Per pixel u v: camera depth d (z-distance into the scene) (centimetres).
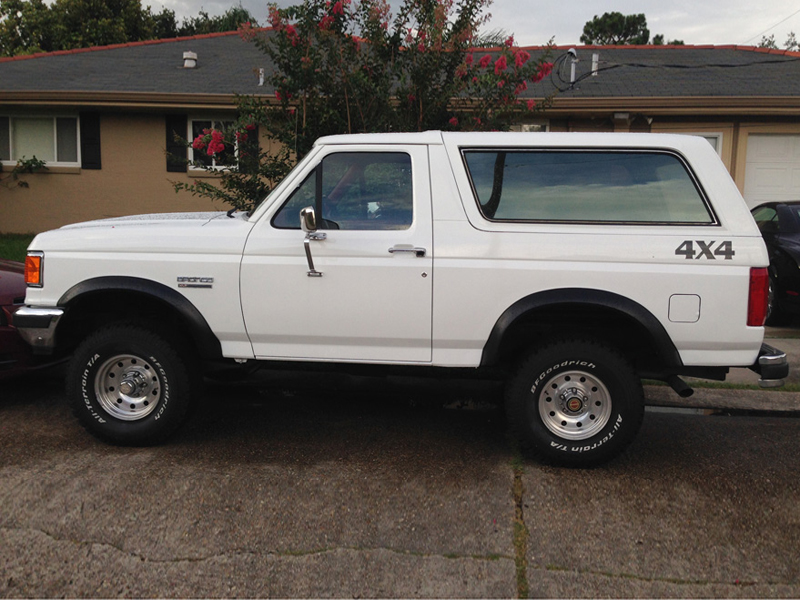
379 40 677
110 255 438
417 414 535
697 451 461
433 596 294
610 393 414
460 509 370
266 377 627
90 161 1379
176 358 441
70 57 1574
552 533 346
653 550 332
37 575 306
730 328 401
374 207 430
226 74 1430
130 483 394
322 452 450
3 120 1389
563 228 412
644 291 403
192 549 328
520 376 420
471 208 419
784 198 1308
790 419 536
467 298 415
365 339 429
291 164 727
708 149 413
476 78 691
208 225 443
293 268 426
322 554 325
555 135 424
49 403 545
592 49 1636
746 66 1441
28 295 449
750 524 359
